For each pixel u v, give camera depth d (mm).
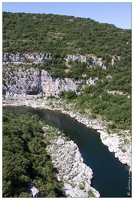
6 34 169250
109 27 179500
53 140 80438
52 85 141625
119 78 121750
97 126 99812
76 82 135625
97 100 117375
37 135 79938
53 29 178000
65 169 67062
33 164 60906
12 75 141875
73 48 150750
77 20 193500
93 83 130625
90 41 154500
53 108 124500
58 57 149500
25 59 150375
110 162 73812
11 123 76938
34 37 167750
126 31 168125
